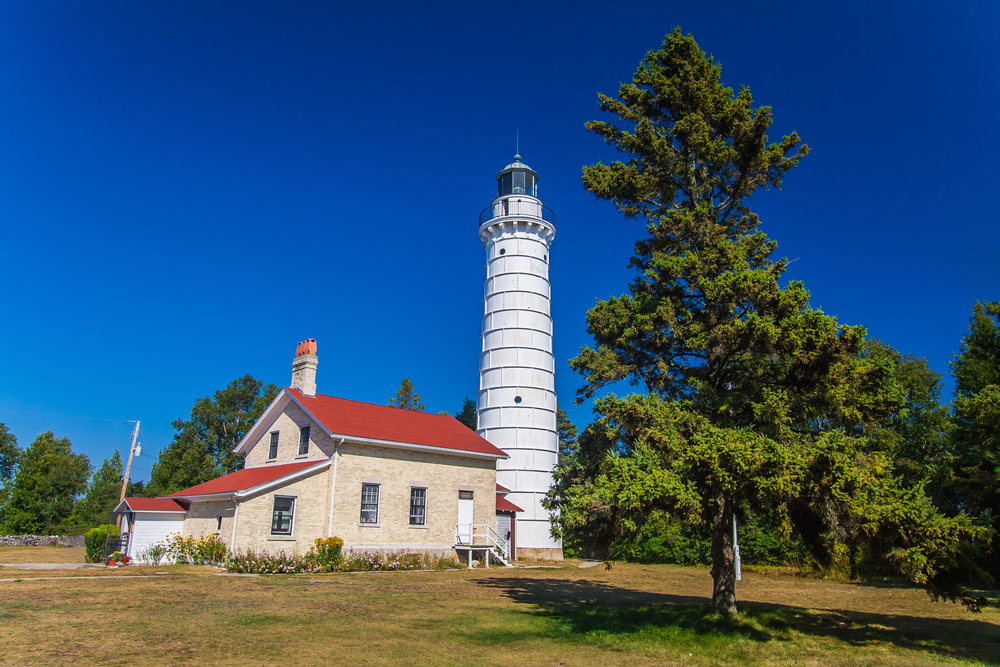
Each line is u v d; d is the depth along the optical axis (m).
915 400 32.56
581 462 15.92
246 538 25.91
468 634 12.71
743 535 36.84
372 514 29.42
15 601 15.46
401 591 20.36
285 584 21.31
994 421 20.05
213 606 15.63
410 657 10.48
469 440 34.75
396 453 30.75
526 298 43.25
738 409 14.06
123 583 20.09
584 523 13.23
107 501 60.50
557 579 27.08
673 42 16.58
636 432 13.26
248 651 10.66
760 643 12.06
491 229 45.53
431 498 31.64
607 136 17.08
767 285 13.14
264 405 57.00
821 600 20.84
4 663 9.47
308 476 28.06
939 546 10.96
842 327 12.57
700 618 14.23
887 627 14.61
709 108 16.25
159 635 11.80
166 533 29.52
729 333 13.36
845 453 11.38
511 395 41.47
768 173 16.55
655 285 16.09
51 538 48.50
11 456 76.00
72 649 10.46
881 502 11.46
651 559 41.81
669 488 11.03
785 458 11.10
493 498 34.41
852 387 12.85
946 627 14.81
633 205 16.89
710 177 16.80
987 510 22.44
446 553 31.59
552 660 10.52
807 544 14.28
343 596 18.52
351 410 32.69
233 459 54.69
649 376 16.12
